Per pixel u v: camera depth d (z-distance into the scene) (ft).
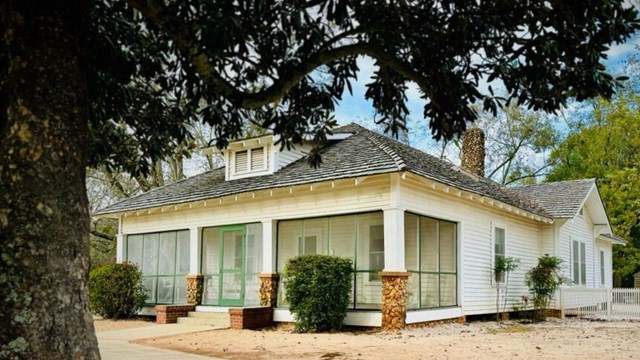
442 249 53.93
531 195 77.92
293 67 19.27
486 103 19.70
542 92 18.42
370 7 18.42
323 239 56.85
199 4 15.89
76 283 12.07
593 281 82.33
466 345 35.24
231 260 57.57
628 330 47.65
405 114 23.13
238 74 21.79
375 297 52.29
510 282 61.57
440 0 18.20
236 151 59.26
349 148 53.42
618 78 17.44
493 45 18.44
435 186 47.52
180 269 61.26
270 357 30.99
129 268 60.13
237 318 47.67
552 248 68.80
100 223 103.04
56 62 12.13
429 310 48.32
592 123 120.98
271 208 52.75
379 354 31.35
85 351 11.98
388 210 44.57
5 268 11.29
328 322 44.32
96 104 22.13
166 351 34.09
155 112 24.79
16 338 11.10
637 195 98.68
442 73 19.35
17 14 11.93
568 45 16.96
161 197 63.57
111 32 20.36
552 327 50.80
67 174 12.11
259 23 17.70
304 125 23.54
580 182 78.54
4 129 11.96
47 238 11.64
